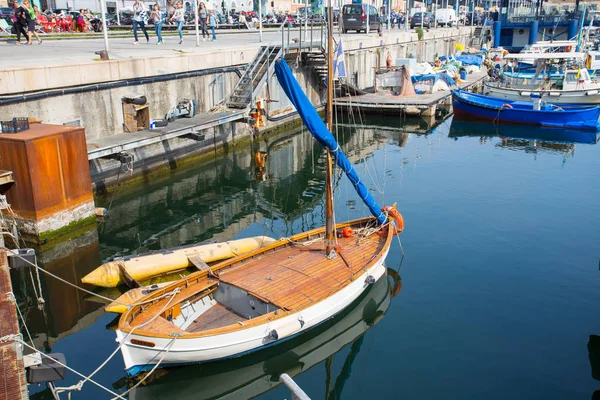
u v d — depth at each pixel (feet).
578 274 43.21
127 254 48.11
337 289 35.09
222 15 145.28
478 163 79.36
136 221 56.65
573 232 52.13
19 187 46.29
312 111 36.22
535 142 93.71
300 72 100.37
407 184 68.64
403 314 37.55
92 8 145.69
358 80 123.24
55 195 48.11
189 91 74.43
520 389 29.89
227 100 81.66
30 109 53.83
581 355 32.78
